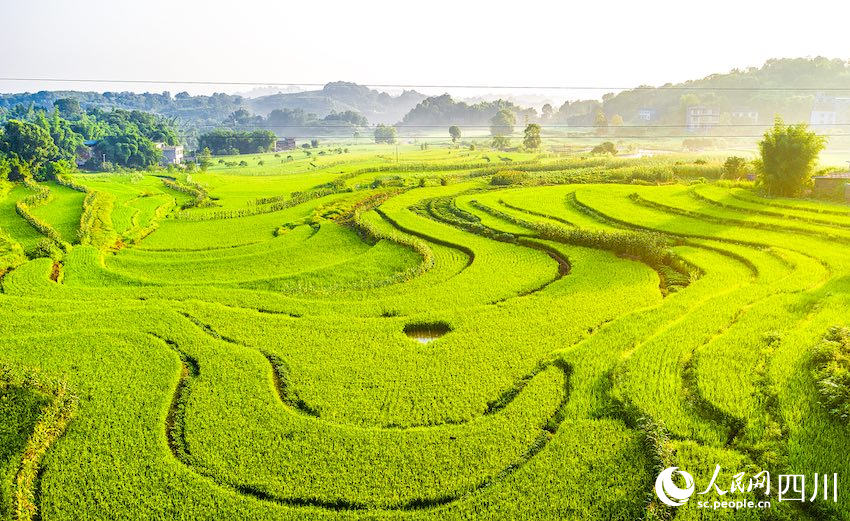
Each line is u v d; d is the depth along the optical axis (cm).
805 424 2016
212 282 3959
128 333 2967
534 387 2405
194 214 6456
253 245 5038
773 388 2238
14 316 3225
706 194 6025
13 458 1989
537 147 16400
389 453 2016
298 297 3603
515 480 1850
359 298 3559
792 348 2527
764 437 1977
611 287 3544
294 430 2158
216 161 14862
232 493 1852
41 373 2562
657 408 2172
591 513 1712
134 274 4194
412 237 4941
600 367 2511
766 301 3120
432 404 2323
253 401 2350
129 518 1752
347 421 2228
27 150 9456
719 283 3484
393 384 2477
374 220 5691
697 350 2594
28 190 6781
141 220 5931
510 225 5269
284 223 5916
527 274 3919
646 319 2975
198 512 1775
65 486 1888
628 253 4253
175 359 2702
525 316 3134
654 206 5750
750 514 1659
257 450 2052
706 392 2242
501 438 2084
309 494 1836
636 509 1720
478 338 2880
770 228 4738
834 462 1823
